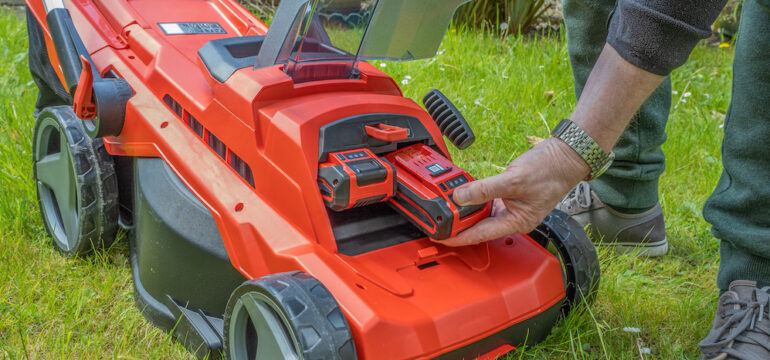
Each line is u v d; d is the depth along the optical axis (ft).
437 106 5.39
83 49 5.68
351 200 4.37
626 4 3.78
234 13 6.56
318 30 4.75
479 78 11.21
